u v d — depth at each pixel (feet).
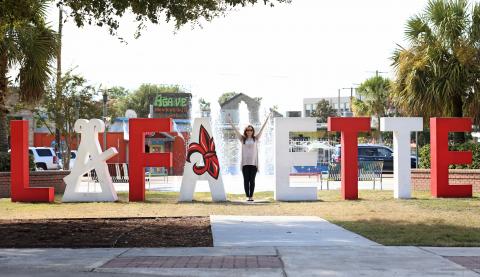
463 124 60.34
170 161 58.85
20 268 26.07
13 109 100.58
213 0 44.96
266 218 43.47
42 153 118.01
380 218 43.52
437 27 75.15
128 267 26.04
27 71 69.21
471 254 29.17
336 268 25.64
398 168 59.88
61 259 28.14
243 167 57.93
